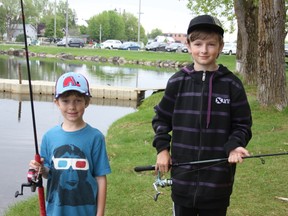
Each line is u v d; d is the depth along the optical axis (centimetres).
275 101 860
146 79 2389
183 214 265
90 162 251
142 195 464
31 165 246
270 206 420
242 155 237
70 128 253
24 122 1125
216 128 250
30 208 452
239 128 250
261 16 852
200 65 254
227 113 249
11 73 2548
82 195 247
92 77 2420
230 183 256
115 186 492
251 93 1139
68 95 246
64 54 4216
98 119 1188
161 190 477
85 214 250
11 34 6000
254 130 737
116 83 2136
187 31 259
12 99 1573
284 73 864
